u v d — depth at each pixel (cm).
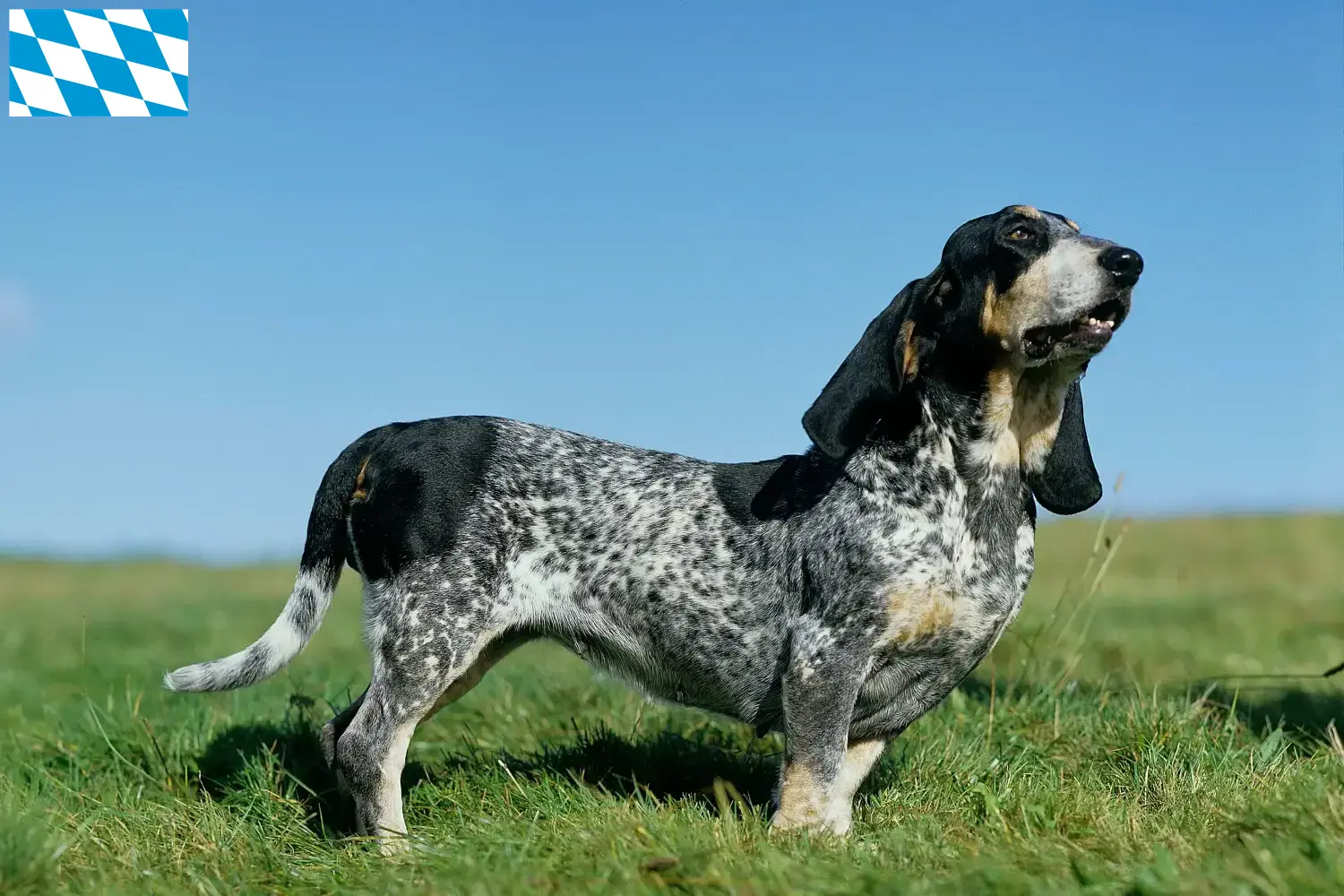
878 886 365
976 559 495
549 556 530
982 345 489
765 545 521
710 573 524
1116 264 461
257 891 421
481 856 424
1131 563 2014
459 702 713
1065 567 1956
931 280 498
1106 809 467
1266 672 873
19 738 635
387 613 518
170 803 533
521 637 549
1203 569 1939
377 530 521
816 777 489
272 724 649
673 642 532
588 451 551
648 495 538
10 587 2061
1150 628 1177
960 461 494
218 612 1527
